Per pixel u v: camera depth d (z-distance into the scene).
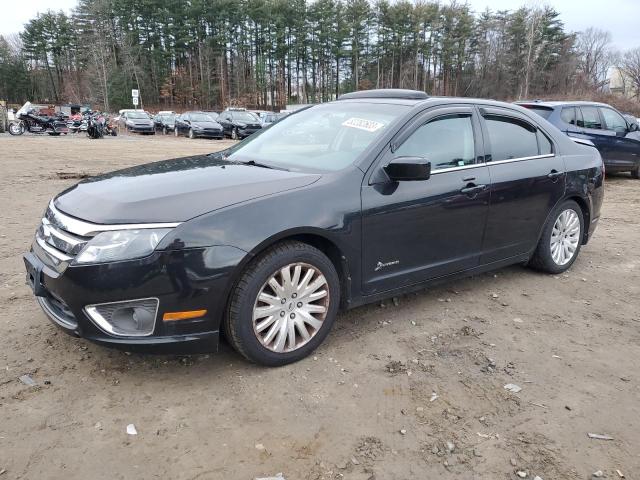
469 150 4.10
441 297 4.44
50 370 3.10
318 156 3.75
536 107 10.69
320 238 3.30
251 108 78.50
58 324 2.97
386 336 3.68
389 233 3.55
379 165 3.51
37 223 6.57
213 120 30.41
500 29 78.00
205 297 2.83
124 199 2.94
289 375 3.13
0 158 14.06
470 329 3.84
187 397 2.89
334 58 76.81
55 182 10.02
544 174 4.63
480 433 2.69
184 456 2.44
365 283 3.53
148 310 2.79
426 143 3.81
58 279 2.81
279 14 73.62
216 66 79.12
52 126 28.23
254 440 2.57
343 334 3.69
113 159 14.84
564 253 5.12
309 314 3.28
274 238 3.00
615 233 7.07
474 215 4.07
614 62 72.62
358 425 2.71
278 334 3.16
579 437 2.69
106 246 2.73
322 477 2.35
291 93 80.88
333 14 74.25
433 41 76.62
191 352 2.92
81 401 2.82
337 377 3.14
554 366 3.39
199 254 2.78
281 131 4.36
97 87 76.25
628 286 4.91
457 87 79.81
